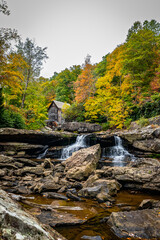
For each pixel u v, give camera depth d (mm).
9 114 15141
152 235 2416
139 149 11828
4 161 8195
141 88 18062
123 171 6070
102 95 20484
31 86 20094
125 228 2547
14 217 1175
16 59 14602
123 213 2973
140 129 13648
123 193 5141
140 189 5406
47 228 1677
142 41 18547
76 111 24250
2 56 13219
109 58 28484
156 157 10461
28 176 6523
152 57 18125
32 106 19266
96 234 2461
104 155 13797
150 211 3139
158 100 15422
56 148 15023
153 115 15664
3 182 5680
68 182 5867
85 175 6582
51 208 3438
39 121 19984
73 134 16562
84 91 27203
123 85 19859
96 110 20594
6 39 12453
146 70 17641
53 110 37125
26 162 9234
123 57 19812
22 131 12828
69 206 3764
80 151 8742
